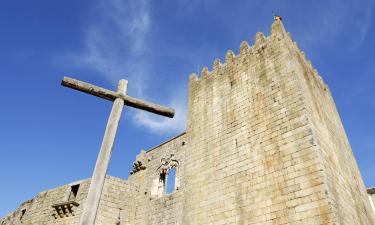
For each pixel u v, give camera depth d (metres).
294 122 16.84
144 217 23.48
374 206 30.88
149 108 10.92
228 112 20.88
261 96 19.45
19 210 29.78
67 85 10.27
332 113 23.48
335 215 13.28
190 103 24.39
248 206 16.36
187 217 19.05
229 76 22.67
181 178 22.78
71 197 26.14
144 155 27.88
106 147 9.49
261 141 17.77
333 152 17.94
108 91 10.59
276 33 21.22
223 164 18.98
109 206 23.88
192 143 21.97
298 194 14.73
